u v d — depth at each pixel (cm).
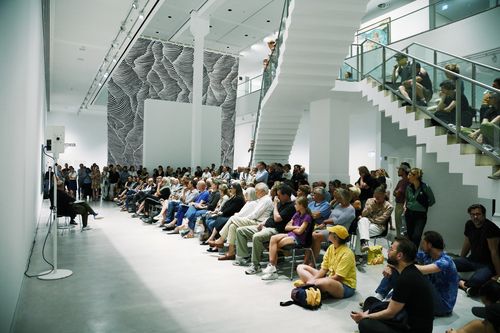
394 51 688
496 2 860
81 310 342
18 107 326
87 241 653
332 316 333
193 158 1336
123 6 754
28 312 336
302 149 1734
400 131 1094
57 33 910
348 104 939
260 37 1698
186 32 1609
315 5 651
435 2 1059
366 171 661
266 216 539
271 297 382
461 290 414
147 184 1096
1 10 236
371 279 446
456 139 501
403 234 589
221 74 1894
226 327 309
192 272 470
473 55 888
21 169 368
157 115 1363
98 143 2164
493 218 596
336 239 384
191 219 697
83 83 1486
